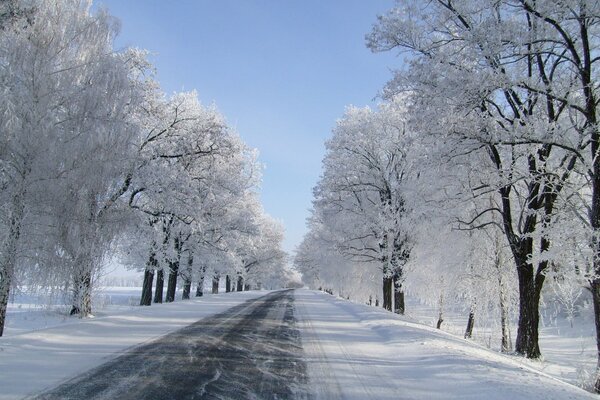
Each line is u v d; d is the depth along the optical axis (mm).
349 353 9266
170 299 29203
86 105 11898
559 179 12203
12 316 15977
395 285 25203
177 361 7914
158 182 19984
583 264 12594
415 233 21828
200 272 37062
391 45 13141
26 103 10195
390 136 25266
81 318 15570
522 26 10828
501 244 17516
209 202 26516
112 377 6562
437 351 9031
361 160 26266
